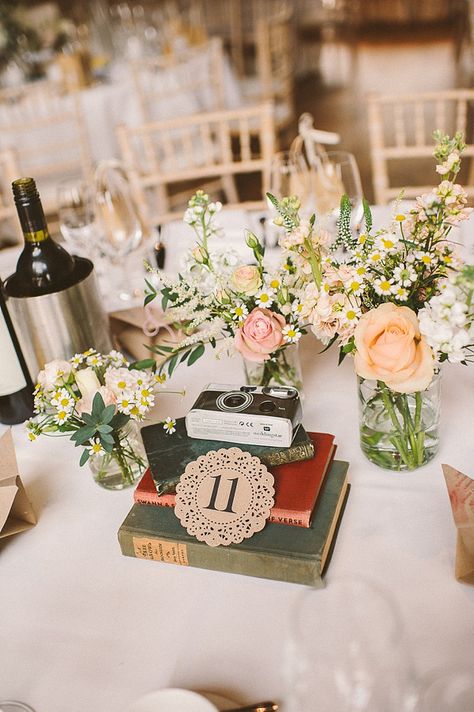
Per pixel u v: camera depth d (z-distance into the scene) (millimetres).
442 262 788
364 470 932
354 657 529
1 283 1025
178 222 1669
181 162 3125
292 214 836
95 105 3076
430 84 5199
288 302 875
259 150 4172
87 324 1142
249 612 757
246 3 6211
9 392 1078
